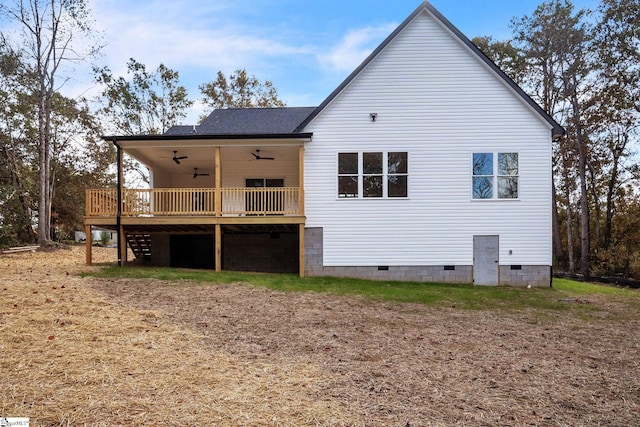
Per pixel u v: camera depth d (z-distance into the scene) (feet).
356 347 19.53
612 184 78.13
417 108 42.75
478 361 17.89
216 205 42.45
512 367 17.20
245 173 54.95
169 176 58.85
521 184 42.34
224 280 37.50
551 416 12.62
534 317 28.22
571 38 72.54
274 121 53.01
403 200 42.55
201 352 17.88
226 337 20.48
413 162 42.68
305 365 16.72
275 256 52.65
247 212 42.11
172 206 48.42
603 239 80.38
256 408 12.48
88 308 24.50
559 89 79.56
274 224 43.32
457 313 28.53
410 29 42.96
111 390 13.41
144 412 11.94
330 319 25.23
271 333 21.59
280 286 36.19
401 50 42.96
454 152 42.57
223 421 11.56
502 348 20.11
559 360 18.43
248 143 42.37
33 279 33.83
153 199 44.39
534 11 79.10
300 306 28.71
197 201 47.70
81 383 13.87
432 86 42.75
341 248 42.68
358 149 42.88
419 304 31.14
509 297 35.55
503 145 42.52
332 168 42.88
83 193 98.02
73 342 18.17
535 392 14.52
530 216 42.29
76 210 97.60
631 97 68.39
